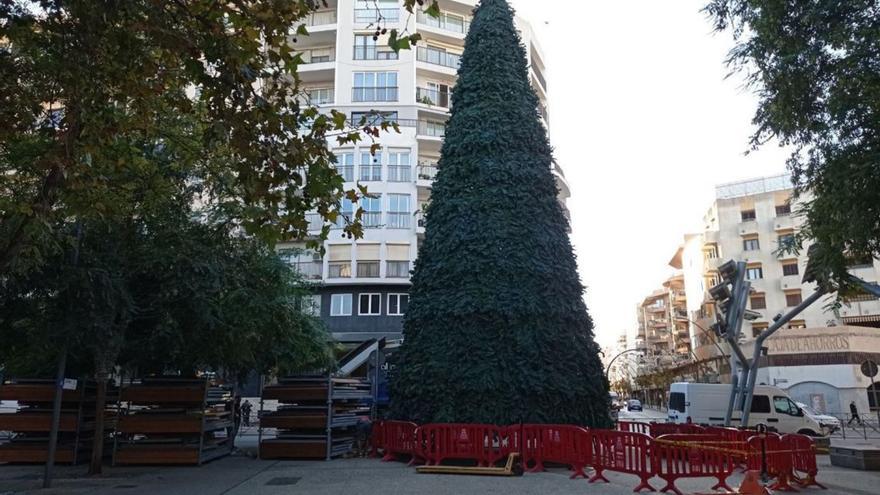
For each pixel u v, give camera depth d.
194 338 14.50
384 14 44.41
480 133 15.96
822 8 9.30
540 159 16.11
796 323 52.88
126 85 8.38
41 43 8.06
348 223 8.33
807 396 41.56
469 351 14.30
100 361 13.36
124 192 10.75
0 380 18.55
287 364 20.81
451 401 14.08
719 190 60.88
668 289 89.12
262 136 8.62
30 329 12.20
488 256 14.80
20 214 9.16
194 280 13.02
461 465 13.56
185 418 14.83
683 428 14.20
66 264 11.59
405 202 41.06
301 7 8.12
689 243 71.62
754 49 10.23
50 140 9.54
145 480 12.41
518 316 14.37
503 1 17.61
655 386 80.12
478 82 16.55
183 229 13.85
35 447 14.83
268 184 8.24
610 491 10.58
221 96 7.91
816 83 9.73
